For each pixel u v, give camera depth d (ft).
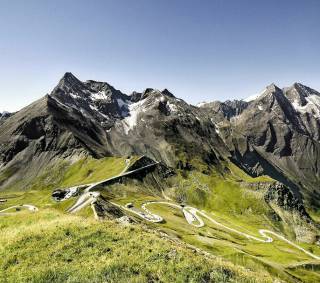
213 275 88.63
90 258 90.17
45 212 136.67
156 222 503.61
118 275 82.89
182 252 96.22
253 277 94.99
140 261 89.20
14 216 133.90
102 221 115.03
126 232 105.70
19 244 97.60
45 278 81.41
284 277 339.16
